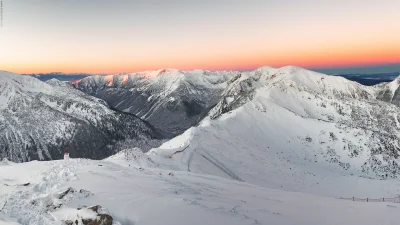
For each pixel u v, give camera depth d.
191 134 80.94
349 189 64.12
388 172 90.31
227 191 30.69
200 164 62.00
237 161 71.25
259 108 131.12
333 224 20.11
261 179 62.72
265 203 25.98
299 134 117.25
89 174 27.44
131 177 28.66
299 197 31.72
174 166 57.31
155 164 54.59
